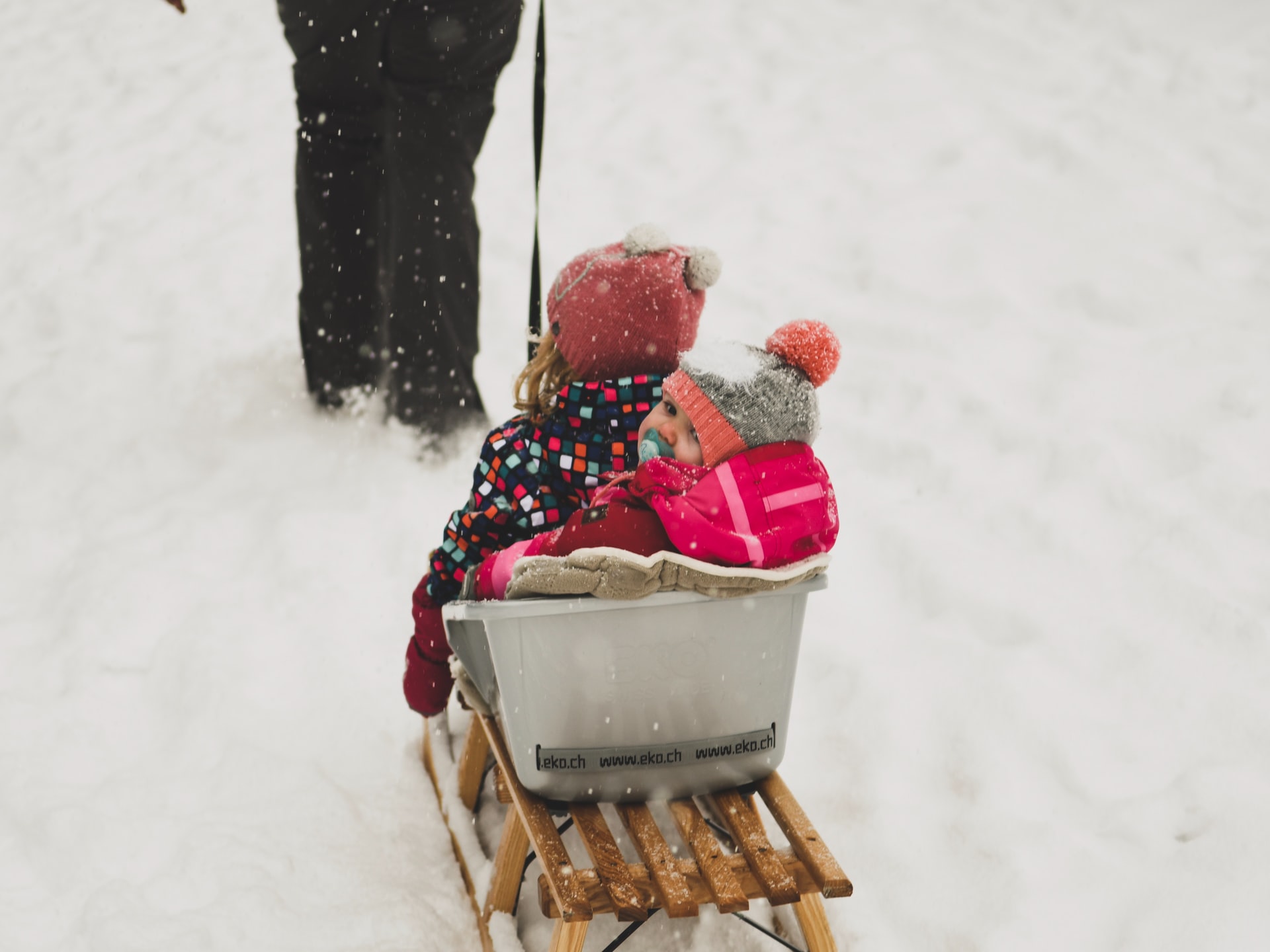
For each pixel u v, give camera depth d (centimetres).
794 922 189
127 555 288
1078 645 239
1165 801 199
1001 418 321
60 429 342
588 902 155
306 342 338
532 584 151
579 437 180
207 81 591
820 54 561
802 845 165
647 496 151
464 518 187
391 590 278
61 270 437
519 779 169
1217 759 209
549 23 614
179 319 401
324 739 233
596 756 164
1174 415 314
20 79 604
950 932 183
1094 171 450
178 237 460
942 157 474
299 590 276
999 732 220
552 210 458
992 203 438
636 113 527
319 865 201
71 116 566
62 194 497
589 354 180
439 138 290
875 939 184
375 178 315
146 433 339
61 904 191
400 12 273
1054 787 207
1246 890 179
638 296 177
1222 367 331
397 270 302
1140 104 489
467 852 204
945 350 359
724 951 187
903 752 220
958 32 564
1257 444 297
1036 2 575
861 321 379
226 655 251
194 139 540
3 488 316
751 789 178
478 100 293
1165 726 218
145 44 632
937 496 299
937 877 193
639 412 178
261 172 510
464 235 304
